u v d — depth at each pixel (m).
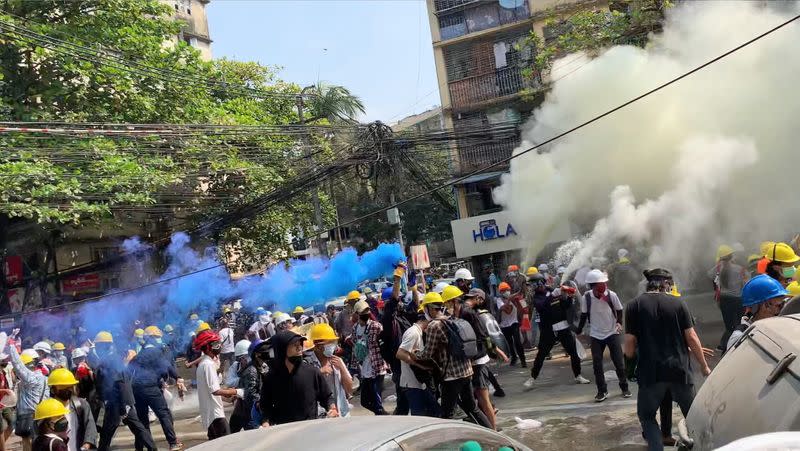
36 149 16.36
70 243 22.41
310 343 7.37
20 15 19.23
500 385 11.69
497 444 3.69
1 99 17.20
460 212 25.59
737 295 9.70
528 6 25.31
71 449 7.50
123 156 17.72
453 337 7.29
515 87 25.34
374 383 9.30
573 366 10.72
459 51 26.19
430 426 3.46
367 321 9.41
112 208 18.44
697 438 3.61
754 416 2.93
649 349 5.64
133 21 21.05
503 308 13.38
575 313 10.84
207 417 7.69
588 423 8.00
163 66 20.41
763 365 3.14
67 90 18.88
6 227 20.70
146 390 9.48
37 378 9.23
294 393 5.64
